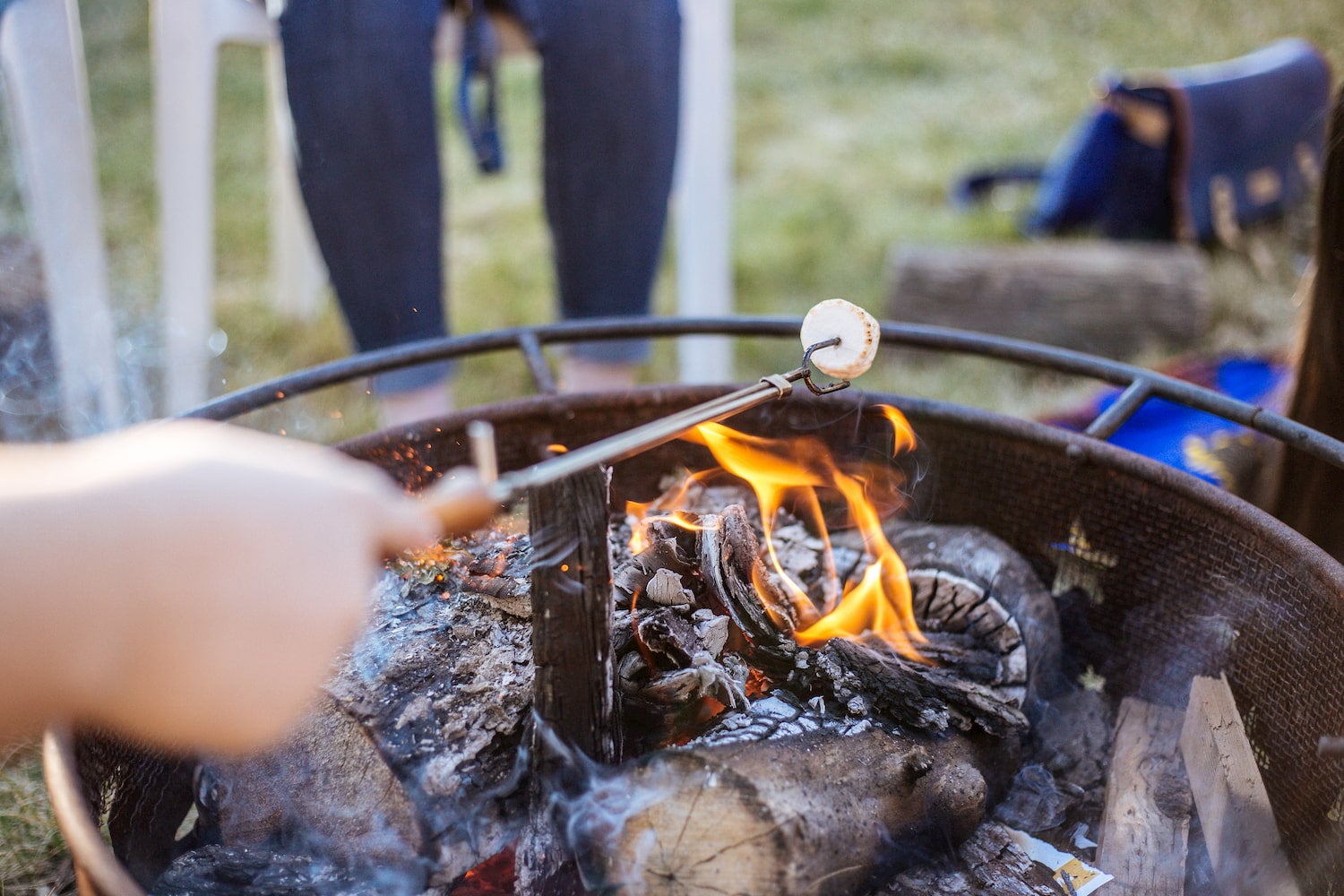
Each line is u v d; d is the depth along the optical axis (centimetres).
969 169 246
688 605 66
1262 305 183
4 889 74
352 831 63
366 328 106
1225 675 71
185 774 68
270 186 238
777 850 56
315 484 32
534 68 317
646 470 87
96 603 27
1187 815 68
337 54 95
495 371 171
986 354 84
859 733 63
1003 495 82
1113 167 203
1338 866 59
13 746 83
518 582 71
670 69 107
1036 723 74
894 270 178
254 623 29
